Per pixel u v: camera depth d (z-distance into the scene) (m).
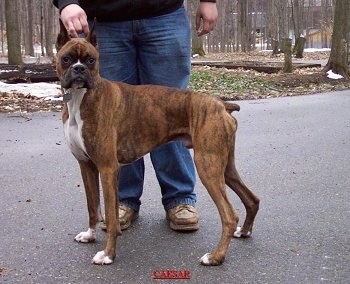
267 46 27.58
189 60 2.86
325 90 8.75
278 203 3.18
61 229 2.79
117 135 2.42
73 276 2.28
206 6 2.86
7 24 11.45
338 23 9.98
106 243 2.57
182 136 2.51
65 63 2.30
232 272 2.31
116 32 2.74
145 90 2.49
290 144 4.72
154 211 3.06
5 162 4.13
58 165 4.04
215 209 3.07
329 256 2.46
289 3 29.17
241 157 4.26
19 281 2.23
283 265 2.37
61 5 2.46
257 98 7.84
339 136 5.06
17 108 6.62
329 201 3.21
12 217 2.96
